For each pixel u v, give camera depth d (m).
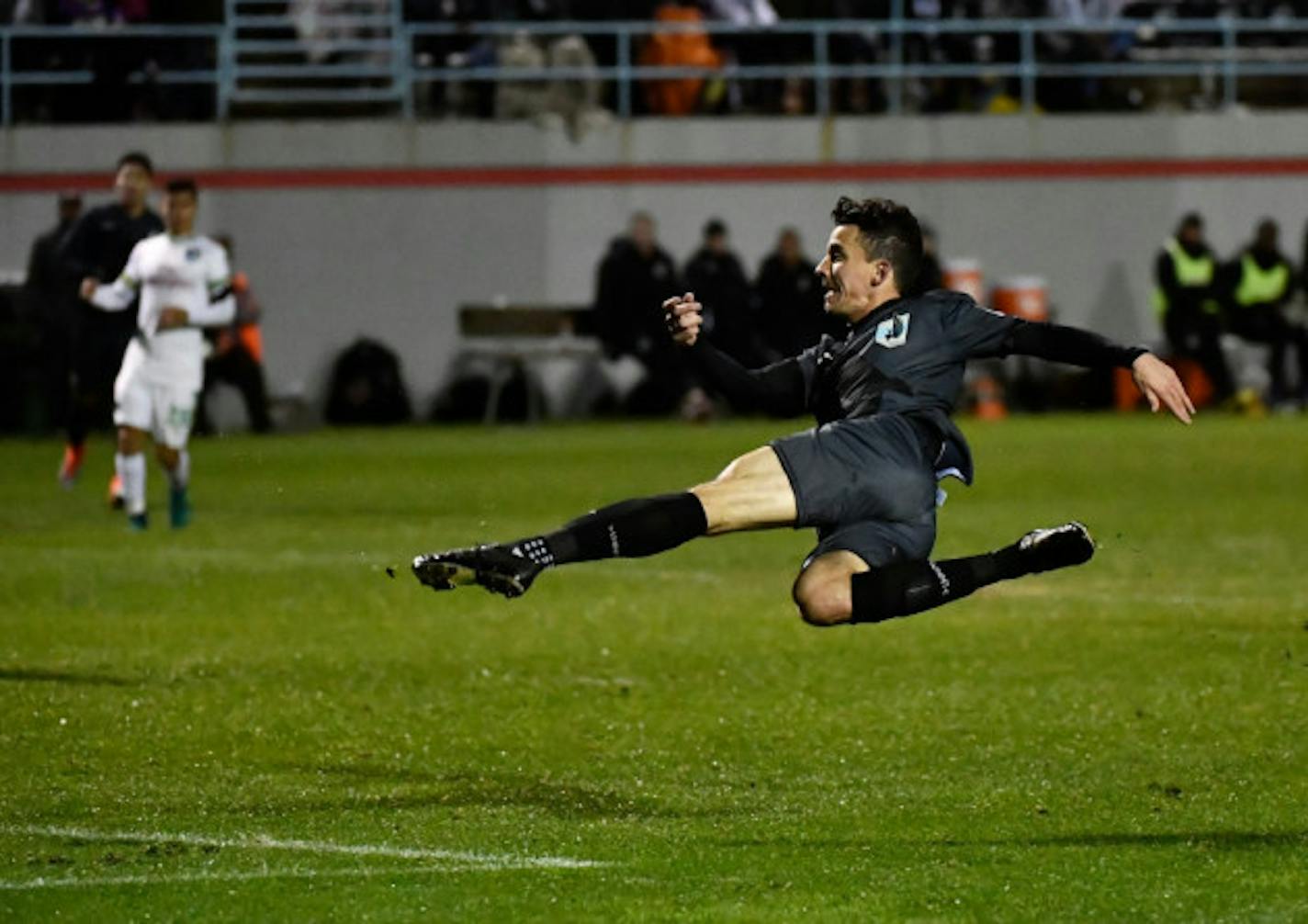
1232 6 124.19
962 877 25.16
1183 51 122.69
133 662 41.41
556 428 107.62
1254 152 120.75
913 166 118.44
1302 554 57.88
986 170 119.12
